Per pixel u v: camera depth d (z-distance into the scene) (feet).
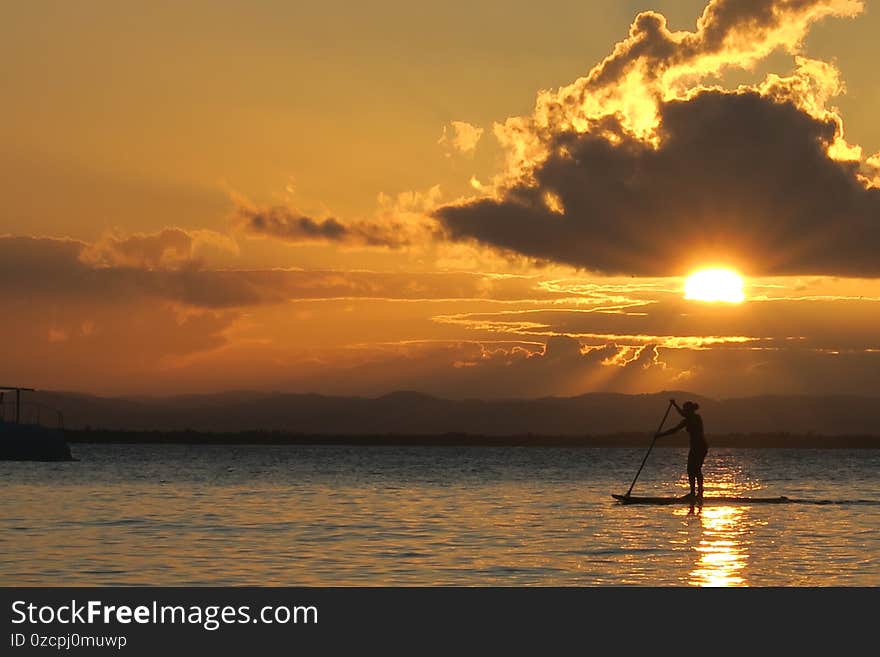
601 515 159.22
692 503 164.25
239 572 98.84
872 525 141.69
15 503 185.06
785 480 333.42
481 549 114.73
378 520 151.43
